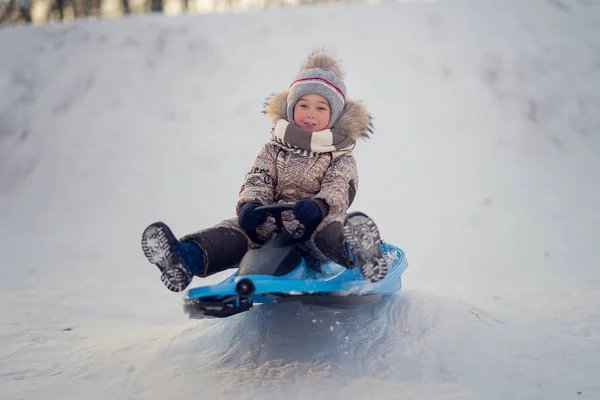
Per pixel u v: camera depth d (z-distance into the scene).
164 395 3.62
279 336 4.11
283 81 14.77
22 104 14.98
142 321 5.70
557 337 4.41
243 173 12.58
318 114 4.49
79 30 16.97
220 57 15.62
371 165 12.52
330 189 4.09
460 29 15.91
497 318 4.68
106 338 4.93
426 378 3.68
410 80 14.69
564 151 13.11
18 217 11.64
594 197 11.09
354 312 4.34
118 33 16.66
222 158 13.06
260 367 3.83
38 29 17.27
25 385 3.91
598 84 14.46
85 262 8.66
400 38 15.74
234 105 14.35
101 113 14.56
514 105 14.12
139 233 10.41
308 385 3.59
